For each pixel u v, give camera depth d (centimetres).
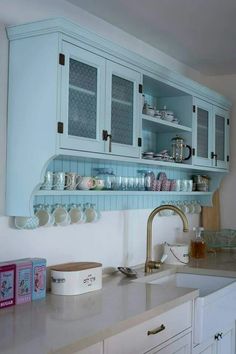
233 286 299
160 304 213
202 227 420
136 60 271
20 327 175
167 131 348
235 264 341
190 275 327
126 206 316
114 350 182
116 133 255
